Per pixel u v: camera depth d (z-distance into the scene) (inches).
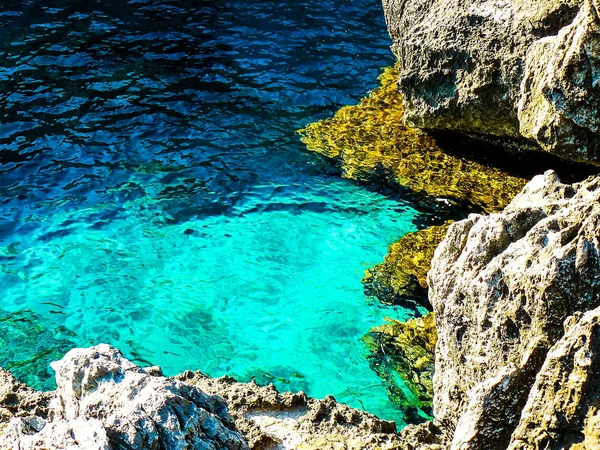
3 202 441.4
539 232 241.9
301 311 372.5
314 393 328.2
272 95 553.6
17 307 373.1
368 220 431.5
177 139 503.8
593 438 188.2
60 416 223.1
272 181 466.6
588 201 244.8
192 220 434.6
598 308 206.8
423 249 401.4
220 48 610.5
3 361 342.6
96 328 362.6
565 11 390.9
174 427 196.7
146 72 573.3
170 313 371.6
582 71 315.9
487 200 433.1
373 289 383.2
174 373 338.0
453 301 261.3
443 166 462.3
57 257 405.7
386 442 251.9
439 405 275.4
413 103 466.3
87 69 571.8
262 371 339.9
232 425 218.5
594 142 327.0
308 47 617.6
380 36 639.8
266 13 666.8
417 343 350.6
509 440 218.7
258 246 415.2
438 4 457.4
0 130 500.4
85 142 495.8
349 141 496.7
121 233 424.5
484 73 420.8
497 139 449.4
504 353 241.6
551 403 201.6
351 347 351.3
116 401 204.4
